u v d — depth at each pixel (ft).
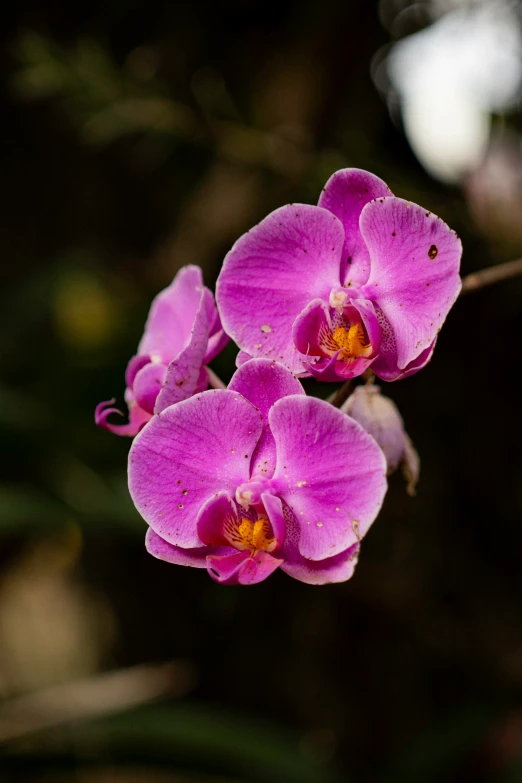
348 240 1.94
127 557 4.17
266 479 1.92
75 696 2.73
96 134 3.12
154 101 2.97
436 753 3.01
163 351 2.14
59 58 2.94
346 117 3.54
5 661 5.37
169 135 3.17
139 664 4.13
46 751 2.67
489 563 3.64
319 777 2.65
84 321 3.97
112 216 4.38
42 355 3.93
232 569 1.92
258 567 1.91
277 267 1.94
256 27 3.80
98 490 3.10
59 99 4.16
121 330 3.83
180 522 1.93
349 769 3.63
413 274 1.89
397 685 3.66
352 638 3.71
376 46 3.50
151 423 1.90
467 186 2.86
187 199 4.06
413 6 3.33
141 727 2.65
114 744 2.71
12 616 5.69
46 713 2.70
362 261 1.94
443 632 3.63
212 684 3.87
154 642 4.07
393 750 3.63
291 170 2.99
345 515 1.88
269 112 3.62
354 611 3.69
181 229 4.08
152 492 1.92
